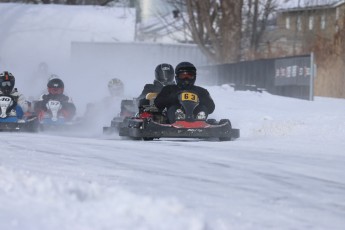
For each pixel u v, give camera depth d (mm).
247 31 103500
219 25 98812
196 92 29062
